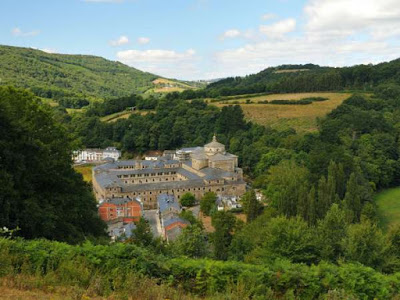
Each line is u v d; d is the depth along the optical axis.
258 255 53.06
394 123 171.12
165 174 161.38
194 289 27.56
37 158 43.75
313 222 86.44
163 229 100.12
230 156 156.50
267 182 132.38
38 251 27.52
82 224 52.72
